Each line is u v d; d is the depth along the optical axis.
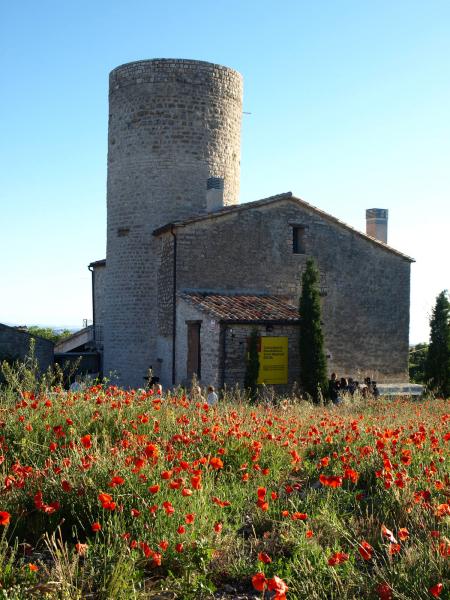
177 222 21.23
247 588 4.77
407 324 25.06
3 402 9.15
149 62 23.98
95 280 29.95
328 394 19.58
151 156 23.88
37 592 4.11
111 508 4.91
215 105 24.55
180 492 5.69
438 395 20.94
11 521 5.28
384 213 27.00
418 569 4.46
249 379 18.67
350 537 5.35
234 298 21.05
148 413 8.84
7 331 23.00
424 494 5.76
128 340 23.81
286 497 6.38
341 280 23.69
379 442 7.43
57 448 6.97
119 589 4.27
